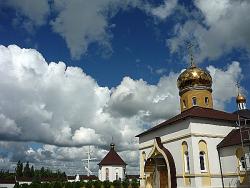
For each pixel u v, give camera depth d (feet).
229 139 107.65
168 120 128.16
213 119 110.83
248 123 114.73
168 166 113.60
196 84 134.92
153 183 128.57
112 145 251.19
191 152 105.19
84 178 282.77
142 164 136.15
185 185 106.93
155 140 124.36
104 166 238.89
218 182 105.81
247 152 97.04
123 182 203.92
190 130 106.83
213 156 107.86
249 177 95.81
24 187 202.08
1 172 387.75
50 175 388.37
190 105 133.80
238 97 162.20
